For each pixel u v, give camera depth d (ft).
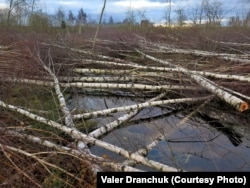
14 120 12.85
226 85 16.88
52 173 9.01
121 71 20.30
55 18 50.88
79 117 13.75
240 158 11.64
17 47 24.39
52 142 10.85
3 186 8.38
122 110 14.28
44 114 14.03
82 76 21.26
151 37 38.37
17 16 50.52
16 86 17.44
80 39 31.19
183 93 17.17
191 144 12.74
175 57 25.13
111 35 37.37
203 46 30.40
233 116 15.42
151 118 15.60
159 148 12.27
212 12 50.75
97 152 11.65
